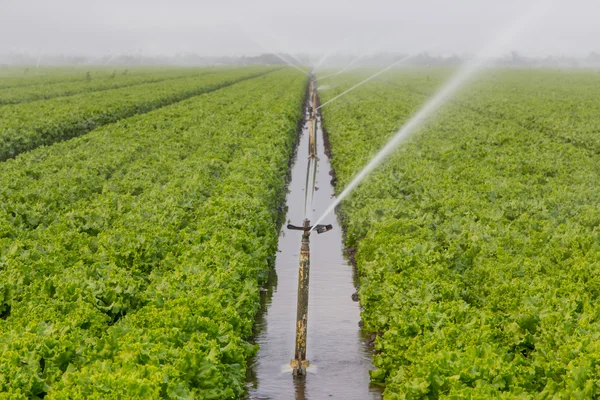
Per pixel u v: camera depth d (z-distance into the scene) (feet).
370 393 45.93
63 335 36.60
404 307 46.03
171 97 237.86
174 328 38.70
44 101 196.75
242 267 54.08
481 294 50.80
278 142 124.36
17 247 54.34
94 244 58.59
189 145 119.96
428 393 35.65
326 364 50.01
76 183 82.64
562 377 34.71
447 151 112.88
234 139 123.24
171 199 73.31
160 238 59.52
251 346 45.39
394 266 55.42
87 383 31.99
